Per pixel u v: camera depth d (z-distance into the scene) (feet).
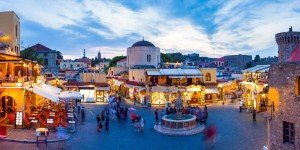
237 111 139.54
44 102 131.23
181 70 171.01
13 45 125.08
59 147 71.61
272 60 323.78
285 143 58.44
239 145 76.33
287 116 57.47
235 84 220.02
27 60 104.53
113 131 94.58
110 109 126.82
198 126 100.53
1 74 100.01
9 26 124.57
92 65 545.85
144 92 163.94
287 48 96.32
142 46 231.50
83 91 178.29
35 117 94.89
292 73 56.24
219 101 184.75
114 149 72.79
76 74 257.55
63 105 133.39
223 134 89.25
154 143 79.46
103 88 179.01
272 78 62.13
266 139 82.53
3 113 99.19
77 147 73.61
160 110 142.72
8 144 72.64
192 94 168.45
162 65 235.40
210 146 75.36
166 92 162.50
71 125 99.91
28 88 93.56
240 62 360.28
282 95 58.90
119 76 239.30
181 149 73.31
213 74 179.11
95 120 114.11
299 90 55.67
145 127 102.06
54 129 87.40
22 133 81.97
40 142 74.79
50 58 295.07
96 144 77.36
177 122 94.02
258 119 115.96
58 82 195.93
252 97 142.41
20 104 91.45
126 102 177.06
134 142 80.43
